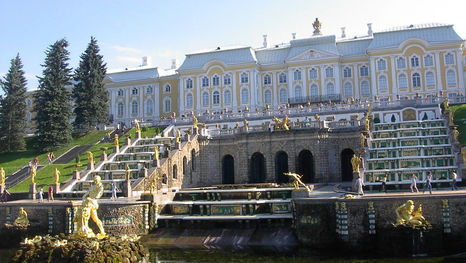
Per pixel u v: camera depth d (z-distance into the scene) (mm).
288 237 35312
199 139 59969
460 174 41625
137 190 46656
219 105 98812
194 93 101125
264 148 55750
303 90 94812
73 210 39719
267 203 39719
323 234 33188
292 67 96000
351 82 93562
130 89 113312
